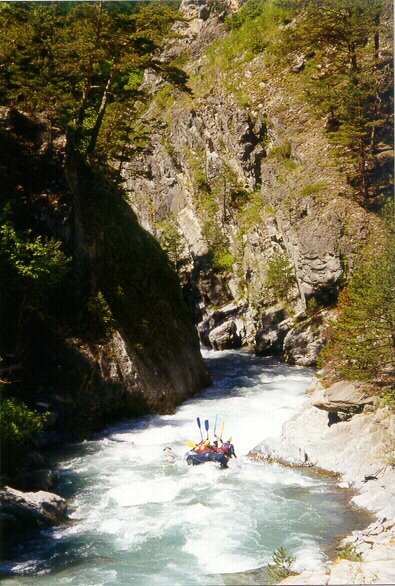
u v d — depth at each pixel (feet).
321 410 63.00
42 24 88.79
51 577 38.37
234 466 58.23
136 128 185.57
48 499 47.80
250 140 148.77
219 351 138.72
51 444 65.67
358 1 108.68
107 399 73.51
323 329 116.37
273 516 46.85
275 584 35.32
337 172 123.44
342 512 47.39
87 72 94.58
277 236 135.23
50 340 72.08
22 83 85.05
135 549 42.14
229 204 153.79
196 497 51.01
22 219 74.54
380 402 58.44
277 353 125.29
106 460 61.05
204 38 179.63
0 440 53.57
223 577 37.88
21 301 70.03
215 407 81.76
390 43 111.96
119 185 119.14
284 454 60.49
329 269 115.96
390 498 47.42
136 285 90.07
